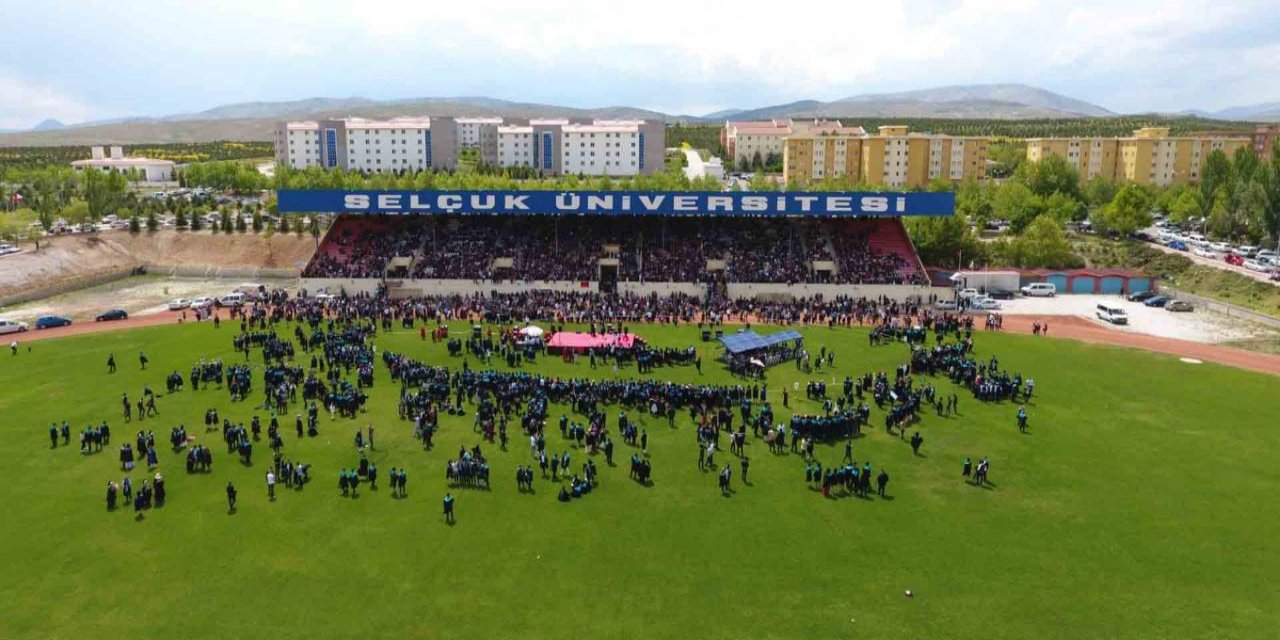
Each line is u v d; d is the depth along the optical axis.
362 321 86.19
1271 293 103.31
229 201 187.12
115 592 35.34
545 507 43.66
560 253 109.44
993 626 33.22
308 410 56.34
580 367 71.25
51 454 50.75
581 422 56.47
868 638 32.31
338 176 159.00
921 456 51.56
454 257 108.56
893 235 113.44
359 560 38.00
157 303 106.06
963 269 120.19
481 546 39.38
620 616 33.66
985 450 52.56
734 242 111.50
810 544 39.91
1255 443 53.88
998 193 162.12
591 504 44.12
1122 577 37.12
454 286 102.81
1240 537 40.94
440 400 60.38
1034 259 123.38
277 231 140.88
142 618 33.44
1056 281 113.44
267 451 51.38
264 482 46.69
